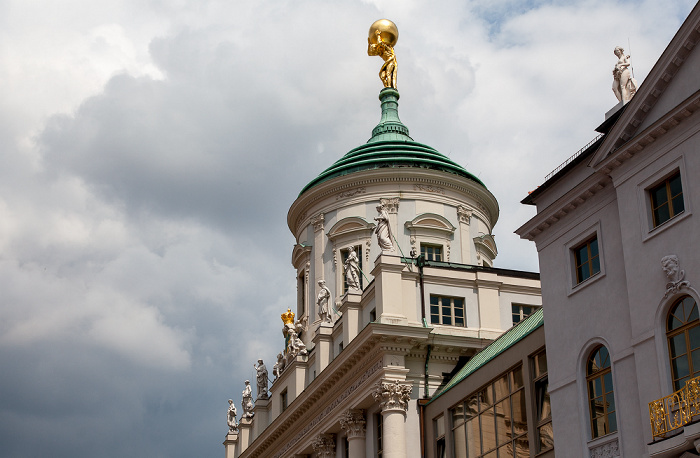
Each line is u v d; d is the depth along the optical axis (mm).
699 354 29469
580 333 35094
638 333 31672
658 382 30547
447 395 47500
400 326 49438
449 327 51906
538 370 40000
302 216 69750
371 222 64312
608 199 34781
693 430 27734
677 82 31625
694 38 30828
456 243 64875
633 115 32969
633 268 32375
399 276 51406
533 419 39594
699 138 30469
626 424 32031
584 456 33750
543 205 38656
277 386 66625
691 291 29984
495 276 53969
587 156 36000
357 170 65875
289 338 68125
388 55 74562
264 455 67188
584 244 36156
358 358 51531
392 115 72938
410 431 48875
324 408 56750
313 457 60094
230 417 79375
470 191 66875
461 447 45875
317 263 66438
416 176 65125
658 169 31938
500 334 52594
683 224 30656
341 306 56312
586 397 34438
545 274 37719
